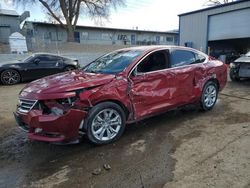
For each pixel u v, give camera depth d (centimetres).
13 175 290
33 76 1023
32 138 328
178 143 363
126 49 474
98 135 354
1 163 319
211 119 469
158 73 414
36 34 2938
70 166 306
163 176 277
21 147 365
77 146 361
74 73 422
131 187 259
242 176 271
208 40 2025
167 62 439
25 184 271
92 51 2512
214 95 536
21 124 353
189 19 2161
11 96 733
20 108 348
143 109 400
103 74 387
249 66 793
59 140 319
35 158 330
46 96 318
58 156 333
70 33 2819
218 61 557
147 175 280
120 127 375
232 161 304
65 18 2759
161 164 303
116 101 365
